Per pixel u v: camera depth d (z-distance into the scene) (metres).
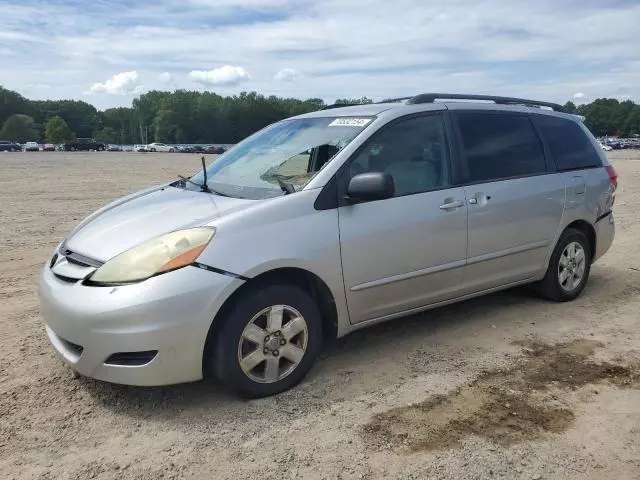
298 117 4.97
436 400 3.55
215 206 3.73
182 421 3.33
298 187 3.80
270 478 2.81
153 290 3.20
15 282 6.25
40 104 153.25
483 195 4.56
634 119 139.00
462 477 2.82
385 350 4.34
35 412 3.43
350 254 3.81
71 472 2.86
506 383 3.79
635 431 3.24
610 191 5.80
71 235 4.01
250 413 3.41
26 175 24.12
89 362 3.30
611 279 6.42
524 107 5.28
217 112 135.75
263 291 3.49
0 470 2.87
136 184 19.66
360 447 3.06
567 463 2.94
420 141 4.36
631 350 4.36
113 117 156.50
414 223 4.11
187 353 3.29
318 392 3.67
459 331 4.73
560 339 4.57
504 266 4.84
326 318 3.96
